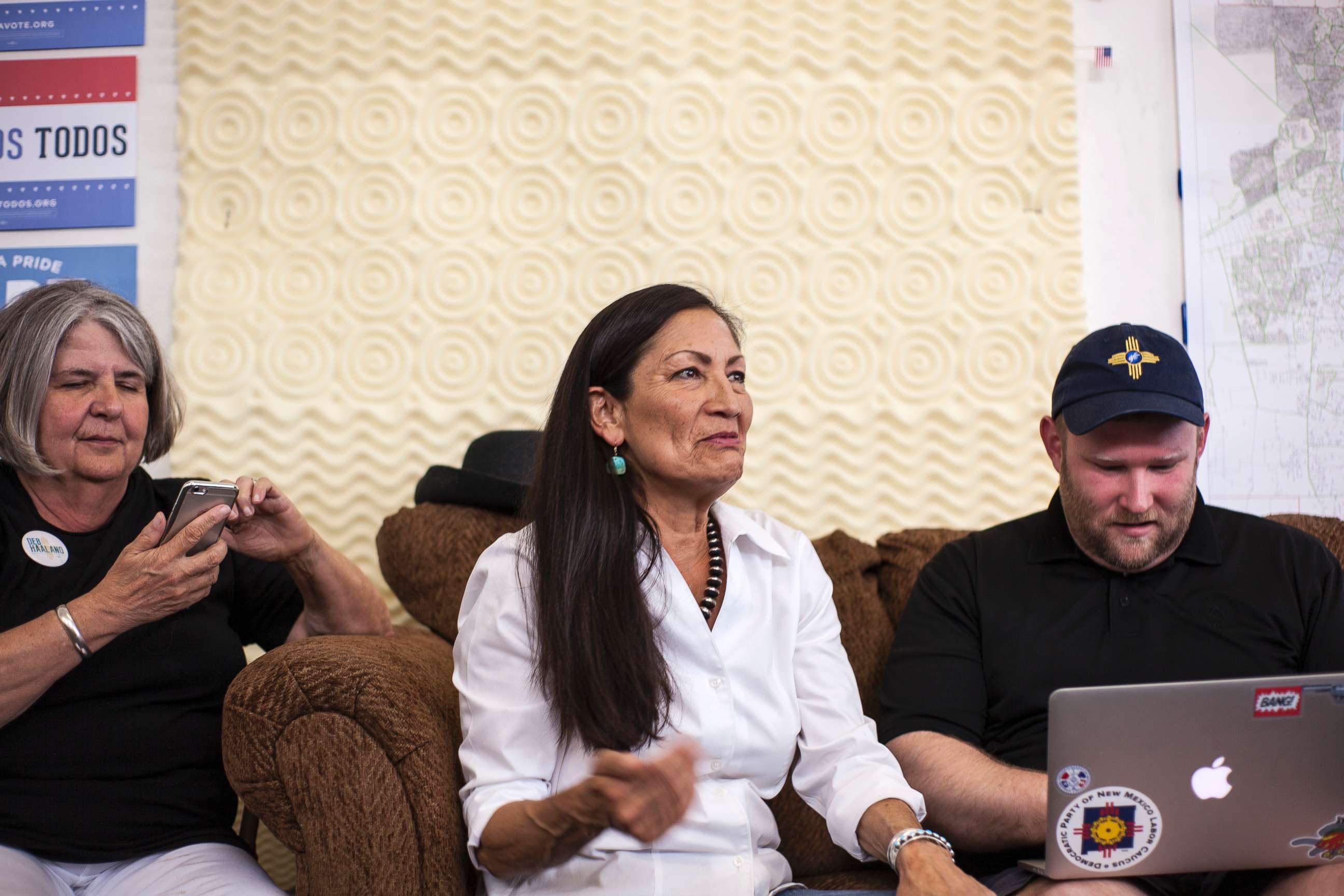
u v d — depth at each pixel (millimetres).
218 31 2445
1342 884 1164
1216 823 1134
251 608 1729
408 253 2412
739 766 1369
